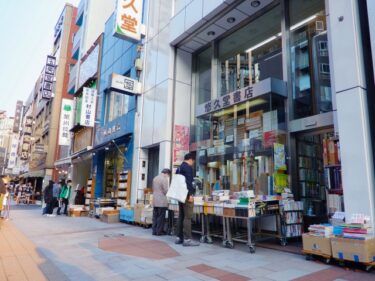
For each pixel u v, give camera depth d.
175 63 10.17
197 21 8.77
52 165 25.27
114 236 6.84
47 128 27.39
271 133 6.84
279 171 6.46
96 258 4.67
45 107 30.73
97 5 21.45
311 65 6.68
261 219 6.18
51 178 24.94
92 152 13.57
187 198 5.82
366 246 3.80
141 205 8.80
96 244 5.84
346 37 4.85
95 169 14.80
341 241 4.04
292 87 6.97
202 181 8.72
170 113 9.77
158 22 11.03
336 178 5.14
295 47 7.14
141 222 8.52
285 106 6.91
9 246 5.55
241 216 5.21
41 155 27.94
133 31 11.33
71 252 5.09
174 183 5.83
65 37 27.92
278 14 7.67
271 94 6.75
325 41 6.45
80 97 19.25
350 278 3.56
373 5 4.60
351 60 4.73
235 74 8.79
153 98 10.67
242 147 7.54
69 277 3.65
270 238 6.14
